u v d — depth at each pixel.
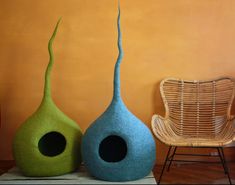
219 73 2.69
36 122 2.25
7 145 2.72
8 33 2.73
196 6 2.70
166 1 2.70
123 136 2.11
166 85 2.62
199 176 2.31
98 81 2.71
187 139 2.33
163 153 2.70
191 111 2.61
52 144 2.55
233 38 2.69
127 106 2.70
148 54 2.70
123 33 2.70
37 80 2.73
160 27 2.70
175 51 2.70
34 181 2.13
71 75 2.72
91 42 2.71
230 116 2.40
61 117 2.32
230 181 2.07
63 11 2.72
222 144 2.01
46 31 2.73
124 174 2.08
